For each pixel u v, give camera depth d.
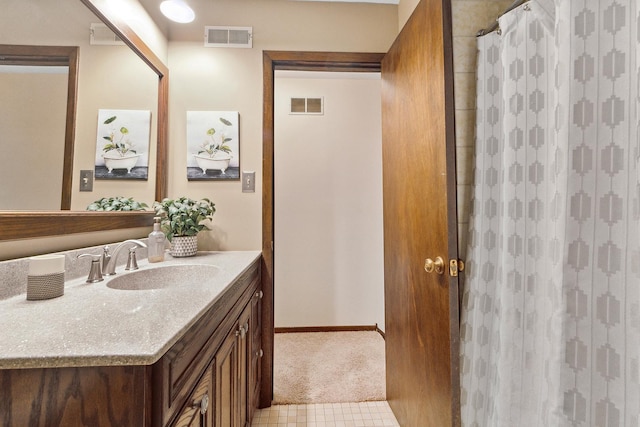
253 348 1.39
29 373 0.50
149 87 1.48
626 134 0.69
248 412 1.27
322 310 2.66
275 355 2.19
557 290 0.79
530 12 0.99
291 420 1.51
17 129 0.80
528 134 1.00
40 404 0.50
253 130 1.70
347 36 1.74
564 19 0.77
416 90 1.24
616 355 0.71
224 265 1.25
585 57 0.74
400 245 1.43
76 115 1.01
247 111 1.70
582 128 0.75
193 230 1.47
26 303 0.73
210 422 0.80
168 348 0.53
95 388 0.50
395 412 1.51
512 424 0.98
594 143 0.74
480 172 1.14
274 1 1.73
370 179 2.71
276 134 2.66
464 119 1.20
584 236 0.75
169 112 1.66
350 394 1.72
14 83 0.79
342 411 1.58
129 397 0.50
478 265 1.13
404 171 1.37
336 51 1.73
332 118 2.69
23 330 0.57
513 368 1.00
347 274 2.67
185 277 1.25
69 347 0.50
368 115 2.71
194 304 0.72
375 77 2.70
